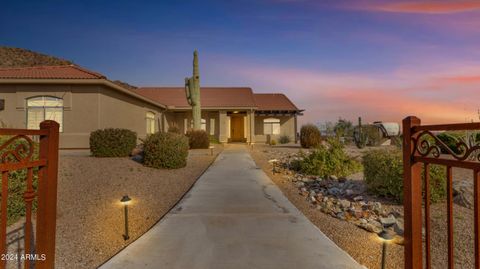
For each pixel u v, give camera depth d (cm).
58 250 319
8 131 172
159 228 383
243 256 300
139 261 290
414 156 212
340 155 891
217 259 294
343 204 512
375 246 340
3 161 169
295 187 677
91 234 367
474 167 161
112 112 1366
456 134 675
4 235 172
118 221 419
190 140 1644
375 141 1978
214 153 1394
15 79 1186
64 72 1300
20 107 1229
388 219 425
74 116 1245
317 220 436
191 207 482
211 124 2333
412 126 215
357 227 406
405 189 219
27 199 197
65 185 569
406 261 216
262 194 577
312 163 855
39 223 208
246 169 904
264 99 2628
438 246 342
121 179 663
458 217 423
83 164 765
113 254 319
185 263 285
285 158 1198
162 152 838
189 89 1742
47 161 210
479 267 167
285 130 2467
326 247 323
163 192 600
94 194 534
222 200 529
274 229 380
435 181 488
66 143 1238
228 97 2431
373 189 577
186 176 786
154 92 2525
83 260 301
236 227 387
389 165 543
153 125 1962
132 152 992
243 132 2530
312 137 1708
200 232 369
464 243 345
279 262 287
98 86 1246
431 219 421
